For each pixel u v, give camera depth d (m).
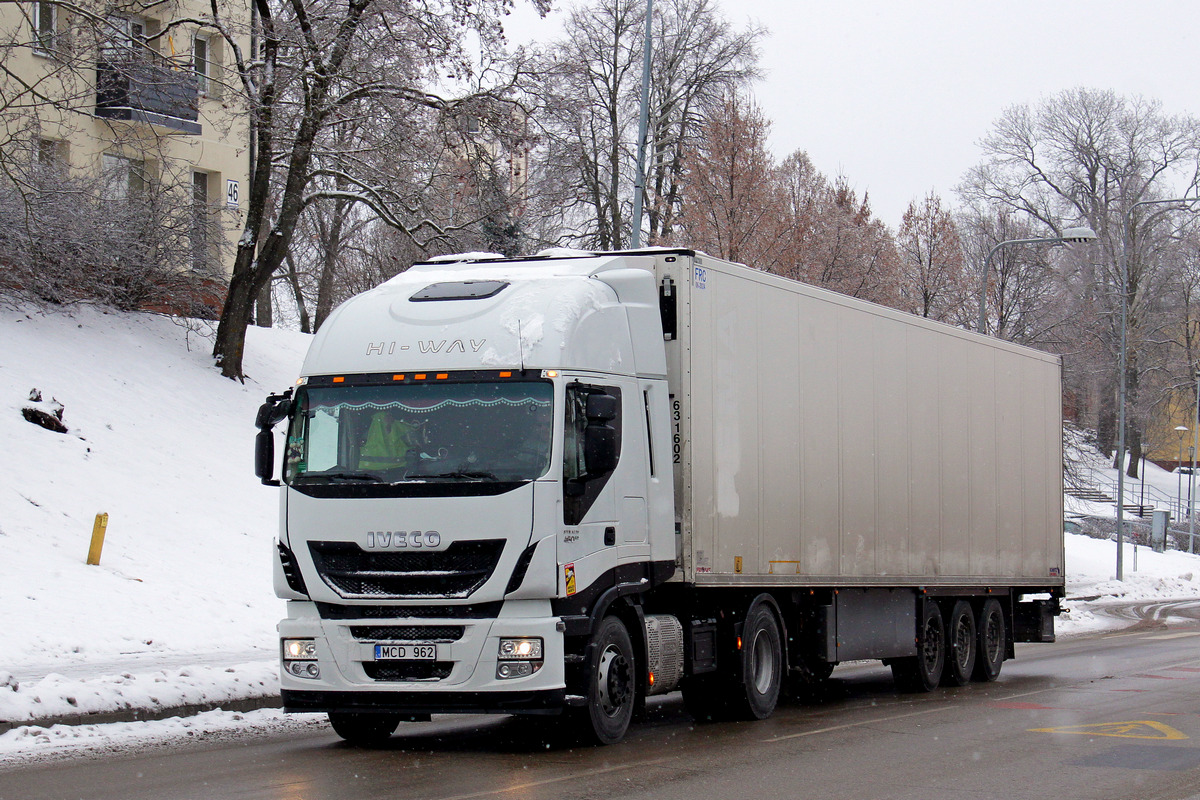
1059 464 20.39
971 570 17.11
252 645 15.52
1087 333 62.66
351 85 26.95
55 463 20.23
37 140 22.72
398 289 10.84
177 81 23.03
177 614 16.28
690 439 11.26
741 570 11.95
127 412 23.56
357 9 26.31
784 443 12.82
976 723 12.23
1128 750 10.30
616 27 41.44
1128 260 62.59
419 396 9.92
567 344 9.95
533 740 10.77
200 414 25.17
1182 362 67.81
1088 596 37.91
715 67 41.59
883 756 9.91
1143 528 58.69
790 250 33.78
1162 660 20.05
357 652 9.58
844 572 13.87
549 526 9.47
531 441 9.61
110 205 27.86
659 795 8.00
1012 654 18.72
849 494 14.07
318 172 27.98
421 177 28.41
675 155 41.00
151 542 19.00
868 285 37.47
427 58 26.59
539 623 9.38
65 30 20.89
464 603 9.40
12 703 10.52
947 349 16.72
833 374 13.85
